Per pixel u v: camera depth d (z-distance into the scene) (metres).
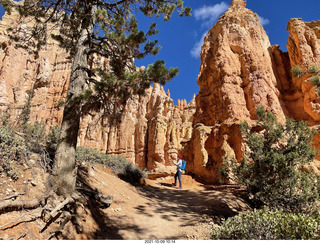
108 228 5.63
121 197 8.16
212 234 4.48
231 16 18.44
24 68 46.28
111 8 8.98
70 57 10.26
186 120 57.62
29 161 6.16
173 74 6.85
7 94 41.91
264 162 8.80
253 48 16.83
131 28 8.31
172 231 5.98
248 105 14.86
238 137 12.72
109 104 7.62
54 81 44.53
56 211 4.69
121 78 6.82
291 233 3.75
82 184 7.15
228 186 11.30
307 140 9.44
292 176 8.00
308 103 15.05
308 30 17.02
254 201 9.11
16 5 8.60
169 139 38.25
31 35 9.77
